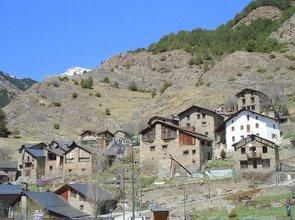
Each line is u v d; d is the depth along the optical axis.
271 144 87.88
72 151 115.44
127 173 101.19
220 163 97.38
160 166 101.75
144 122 153.38
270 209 66.25
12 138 159.12
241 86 167.75
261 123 108.44
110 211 82.25
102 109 193.38
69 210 78.38
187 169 100.19
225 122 113.69
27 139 159.50
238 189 80.25
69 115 184.00
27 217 75.94
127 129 150.12
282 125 117.69
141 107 192.12
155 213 62.59
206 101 160.38
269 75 172.75
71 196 83.12
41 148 126.62
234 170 88.81
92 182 87.75
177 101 171.88
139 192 85.69
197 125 120.50
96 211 74.94
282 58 185.75
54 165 120.19
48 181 113.12
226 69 188.00
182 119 123.25
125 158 113.81
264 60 184.75
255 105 129.12
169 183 89.12
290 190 72.31
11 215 78.12
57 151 121.69
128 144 126.00
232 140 110.38
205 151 103.62
